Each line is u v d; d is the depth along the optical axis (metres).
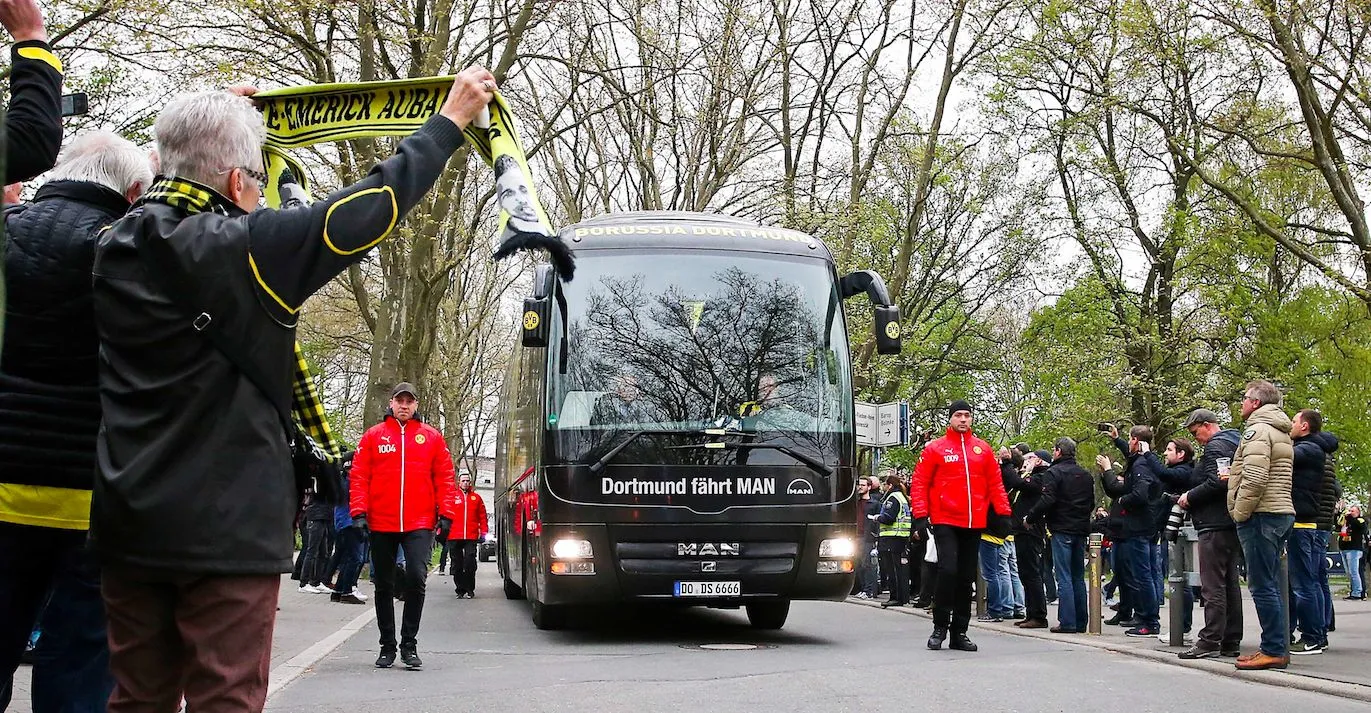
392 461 9.39
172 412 3.09
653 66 28.20
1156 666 10.15
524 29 22.58
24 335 4.16
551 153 32.19
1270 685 9.02
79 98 4.51
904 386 44.06
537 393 12.41
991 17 29.84
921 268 40.12
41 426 4.17
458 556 20.95
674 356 11.92
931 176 34.22
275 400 3.18
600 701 7.89
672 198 31.83
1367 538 27.95
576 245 12.30
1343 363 32.31
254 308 3.13
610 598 11.58
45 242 4.19
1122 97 27.92
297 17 19.41
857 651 11.25
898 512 19.41
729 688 8.52
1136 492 13.30
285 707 7.52
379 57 22.95
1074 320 35.28
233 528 3.07
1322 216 33.34
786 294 12.31
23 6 4.30
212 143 3.30
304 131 4.22
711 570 11.61
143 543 3.05
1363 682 8.82
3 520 4.15
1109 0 26.66
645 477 11.62
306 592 18.52
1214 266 33.41
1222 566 10.48
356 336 41.81
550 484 11.66
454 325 46.25
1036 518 13.94
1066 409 35.16
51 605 4.38
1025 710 7.68
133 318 3.12
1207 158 29.75
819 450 11.95
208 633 3.11
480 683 8.73
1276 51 24.27
